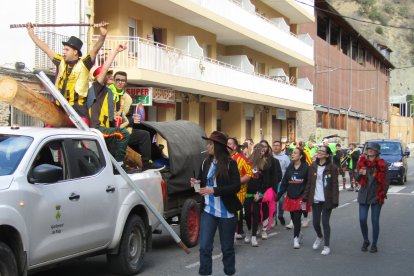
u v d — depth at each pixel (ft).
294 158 35.40
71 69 27.55
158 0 69.00
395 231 42.65
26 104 24.38
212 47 91.66
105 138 27.81
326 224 33.94
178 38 79.92
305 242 37.83
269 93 103.35
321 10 144.97
